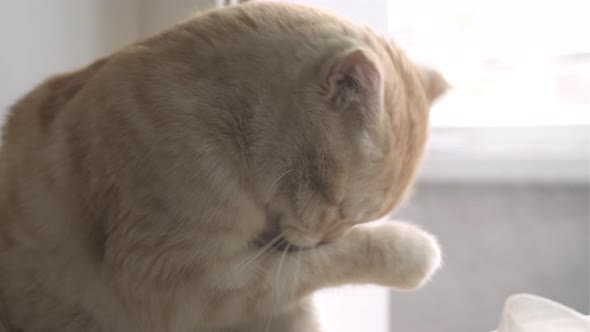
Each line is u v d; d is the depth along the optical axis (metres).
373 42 0.58
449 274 0.87
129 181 0.55
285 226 0.59
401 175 0.59
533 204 0.86
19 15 0.69
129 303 0.57
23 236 0.59
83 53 0.74
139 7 0.78
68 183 0.57
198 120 0.55
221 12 0.58
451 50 0.87
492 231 0.87
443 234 0.89
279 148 0.57
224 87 0.56
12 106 0.62
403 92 0.58
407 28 0.87
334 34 0.57
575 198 0.84
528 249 0.85
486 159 0.87
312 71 0.56
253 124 0.56
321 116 0.56
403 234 0.61
